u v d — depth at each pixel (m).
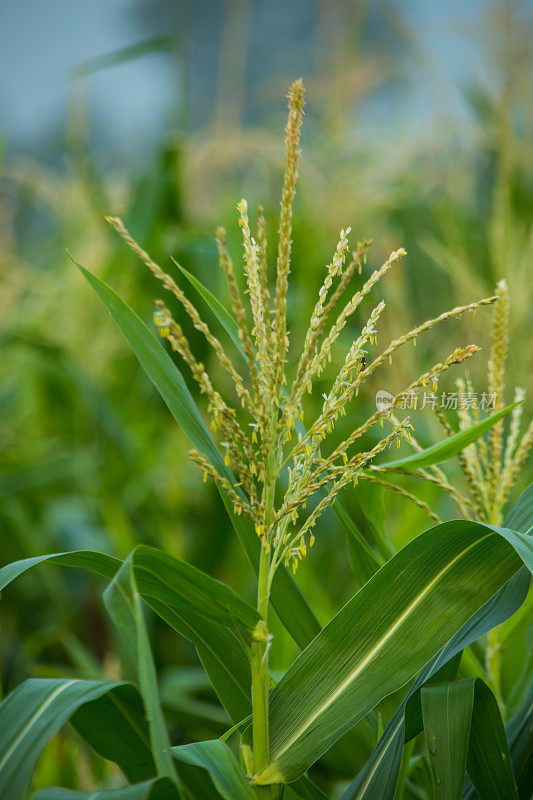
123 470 3.69
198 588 1.54
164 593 1.57
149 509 3.68
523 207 4.20
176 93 3.85
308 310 3.27
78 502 3.91
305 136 4.43
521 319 2.88
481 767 1.64
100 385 4.32
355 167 4.41
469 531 1.59
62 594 3.56
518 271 3.16
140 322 1.67
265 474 1.56
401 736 1.61
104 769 2.19
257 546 1.70
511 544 1.54
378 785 1.60
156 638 3.13
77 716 1.61
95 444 3.97
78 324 4.41
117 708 1.61
